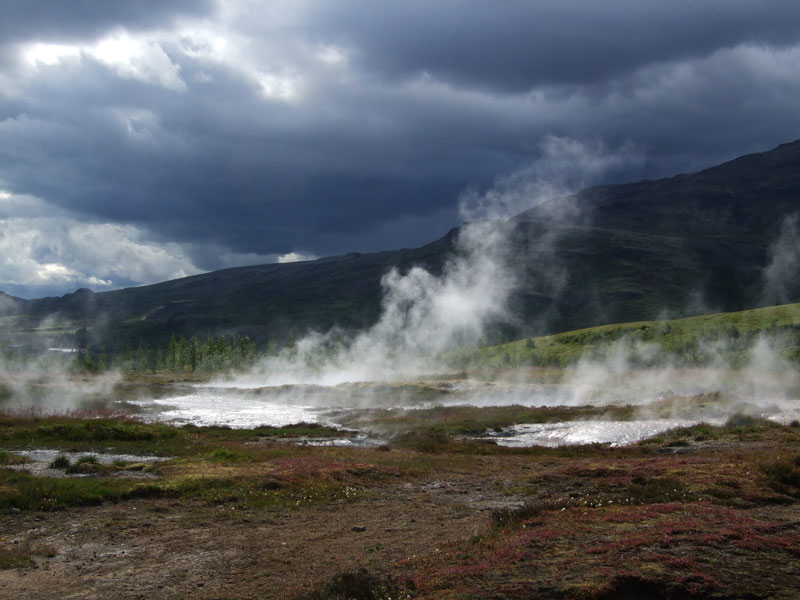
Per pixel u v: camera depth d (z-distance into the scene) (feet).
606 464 96.53
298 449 124.98
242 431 165.48
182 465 96.37
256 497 75.36
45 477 84.79
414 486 85.40
